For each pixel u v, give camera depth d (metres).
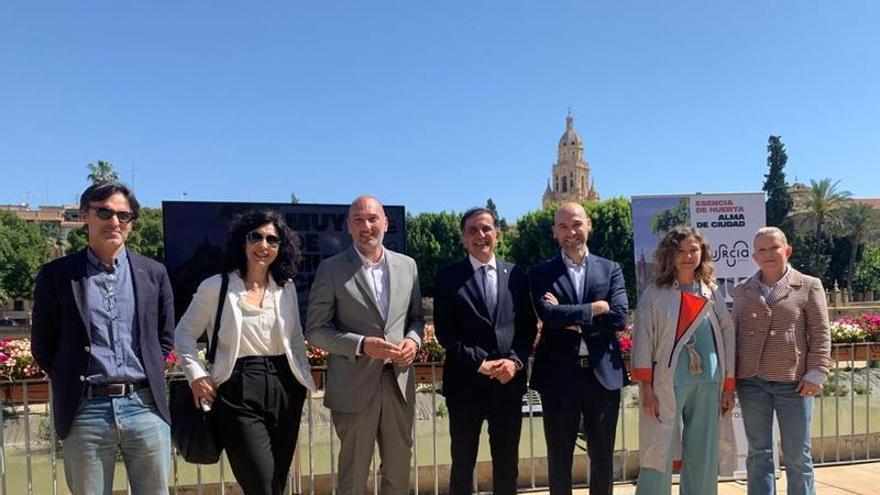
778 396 4.03
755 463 4.08
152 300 3.26
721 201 5.59
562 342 3.95
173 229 4.50
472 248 4.00
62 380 3.00
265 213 3.66
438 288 4.01
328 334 3.60
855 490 5.04
